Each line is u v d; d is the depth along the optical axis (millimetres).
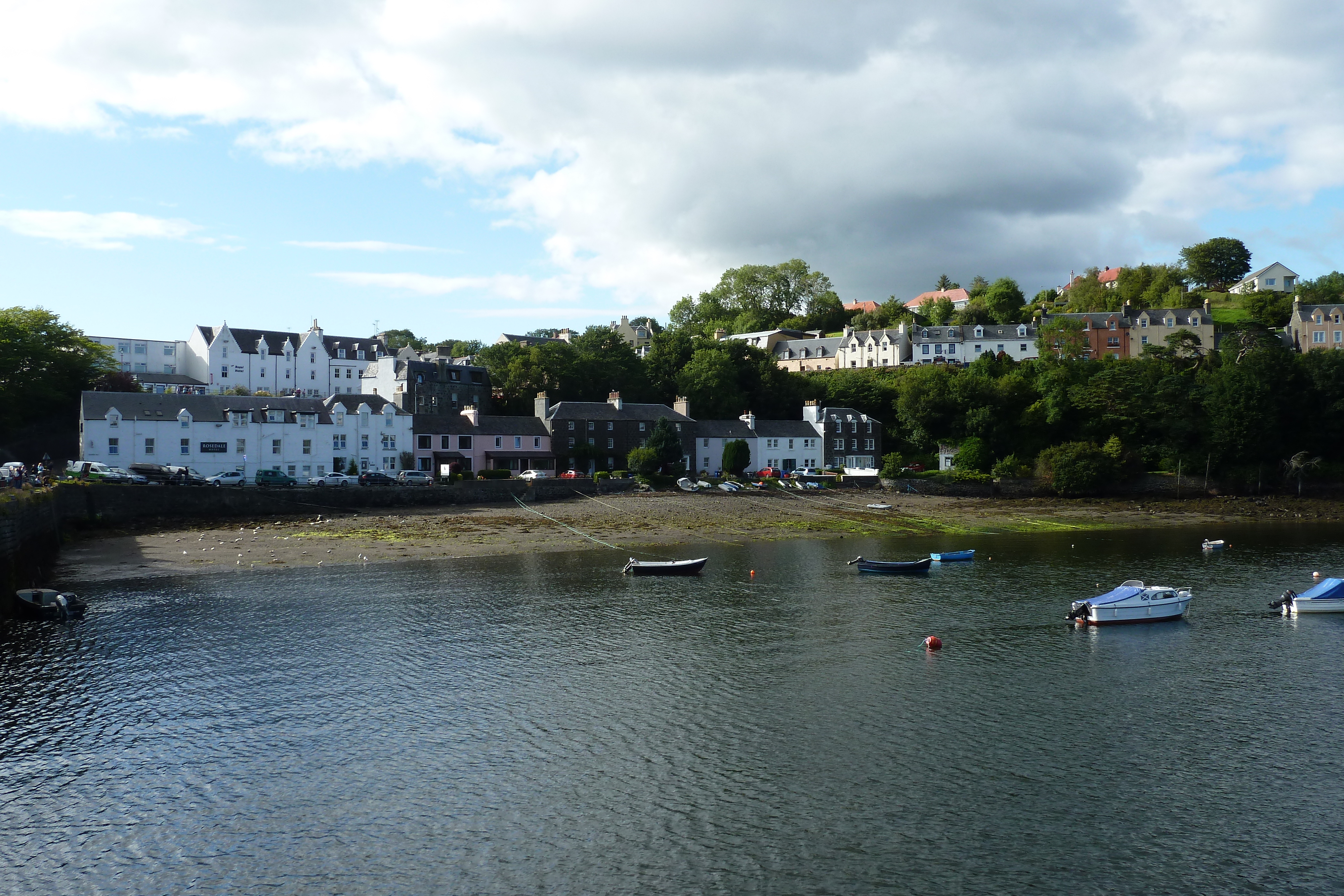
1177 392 127375
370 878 23547
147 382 141750
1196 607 55375
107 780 29016
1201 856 24766
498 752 31453
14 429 105062
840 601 56469
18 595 49281
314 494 89688
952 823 26469
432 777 29438
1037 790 28672
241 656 42625
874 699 37219
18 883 23219
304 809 27203
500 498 99875
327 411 106812
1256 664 42938
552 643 45719
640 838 25547
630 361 152625
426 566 68375
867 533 92250
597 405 126312
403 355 176750
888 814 26984
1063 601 56875
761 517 97625
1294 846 25328
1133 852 24906
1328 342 173125
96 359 118750
